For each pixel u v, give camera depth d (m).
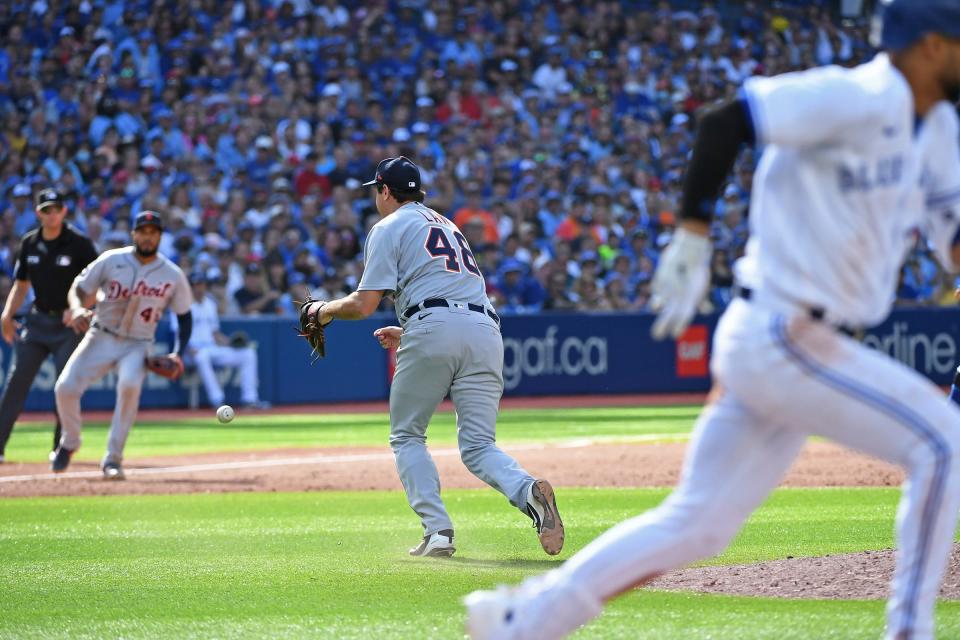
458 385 20.45
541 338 68.31
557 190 78.31
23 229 67.06
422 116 81.19
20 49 80.56
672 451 39.22
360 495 29.83
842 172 9.84
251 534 23.44
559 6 92.56
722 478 10.55
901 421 10.02
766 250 10.21
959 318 71.62
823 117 9.50
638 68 89.75
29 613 15.88
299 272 66.44
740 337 10.23
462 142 79.62
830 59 99.38
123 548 21.81
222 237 68.31
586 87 87.38
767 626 13.95
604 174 79.56
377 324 66.25
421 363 20.36
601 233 75.44
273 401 64.00
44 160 73.25
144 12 82.19
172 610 15.96
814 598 15.65
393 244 20.53
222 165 74.75
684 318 9.89
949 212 10.84
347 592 17.06
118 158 72.00
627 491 29.95
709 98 90.31
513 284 69.38
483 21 90.12
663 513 10.63
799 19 100.75
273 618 15.27
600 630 13.96
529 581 10.70
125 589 17.61
